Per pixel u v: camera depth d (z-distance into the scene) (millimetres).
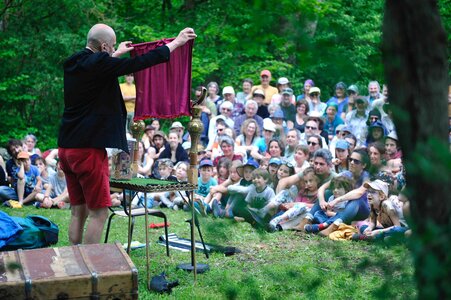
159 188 4539
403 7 1877
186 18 14016
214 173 8617
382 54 1914
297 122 9594
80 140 4277
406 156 1893
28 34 13766
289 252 5742
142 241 6273
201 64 14242
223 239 2764
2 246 5344
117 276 3457
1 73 13867
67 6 13688
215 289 4590
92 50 4367
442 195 1852
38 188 8805
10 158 9523
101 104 4293
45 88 13758
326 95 14430
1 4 13703
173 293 4520
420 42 1868
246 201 6875
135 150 5145
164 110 4781
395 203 5949
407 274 2131
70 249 3877
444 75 1883
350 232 6254
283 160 7359
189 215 7680
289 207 6906
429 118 1862
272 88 11188
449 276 1654
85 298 3414
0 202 8930
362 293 4094
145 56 4230
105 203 4395
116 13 14625
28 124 14133
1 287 3264
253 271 5062
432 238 1648
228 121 9961
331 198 6668
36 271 3477
